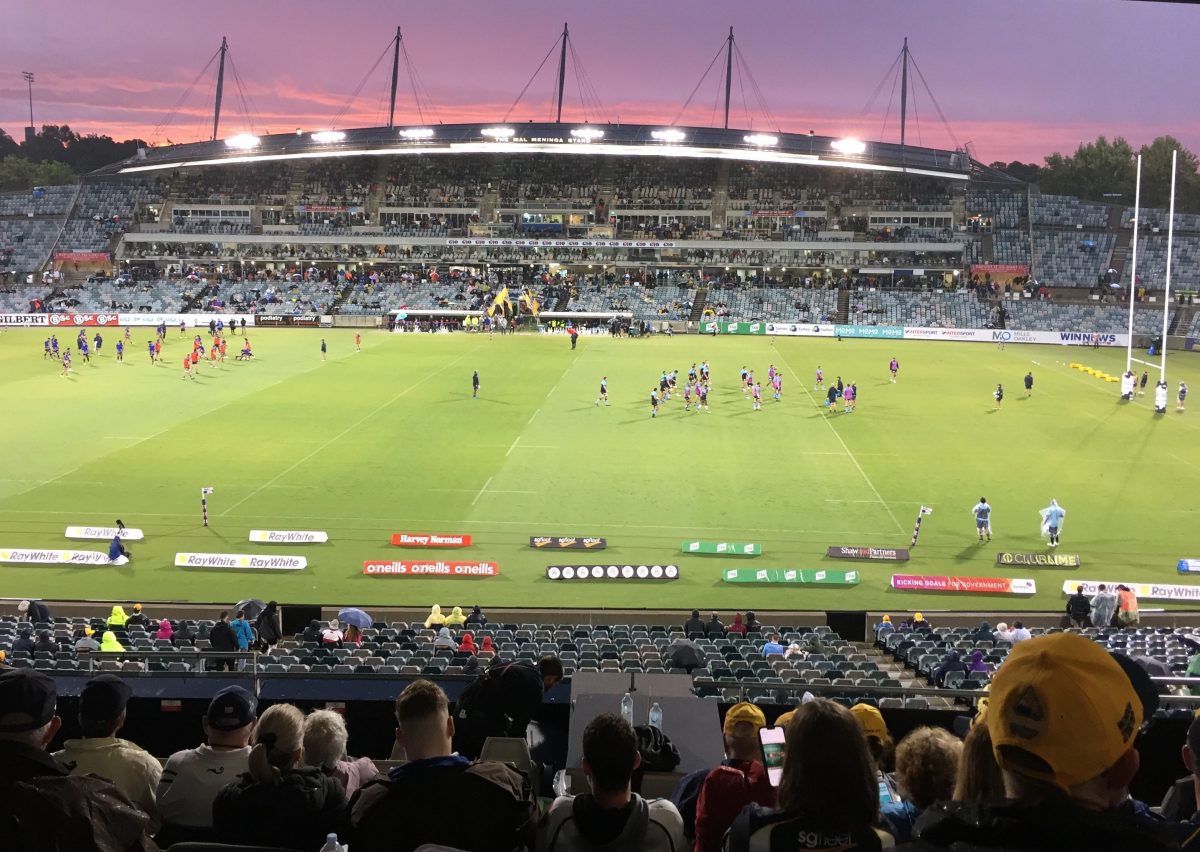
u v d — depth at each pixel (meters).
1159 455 65.00
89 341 114.88
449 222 155.50
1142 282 137.75
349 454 62.66
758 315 135.50
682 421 73.50
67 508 51.69
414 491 55.28
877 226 150.75
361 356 104.81
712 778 7.47
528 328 132.38
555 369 97.50
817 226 150.25
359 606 39.44
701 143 143.62
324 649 28.69
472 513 51.81
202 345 103.06
